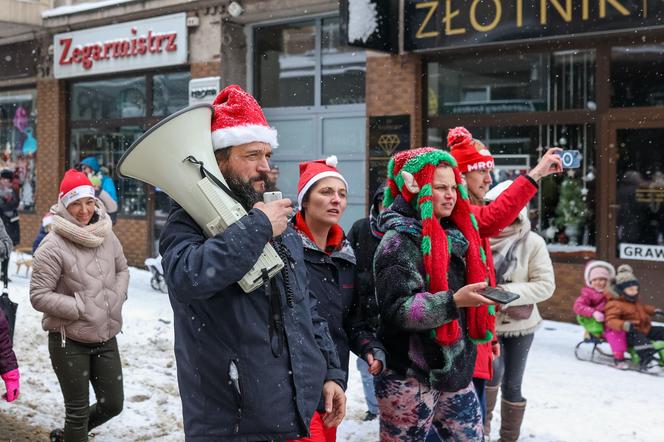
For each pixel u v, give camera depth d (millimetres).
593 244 10055
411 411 3736
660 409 6531
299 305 2924
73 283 4836
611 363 8109
